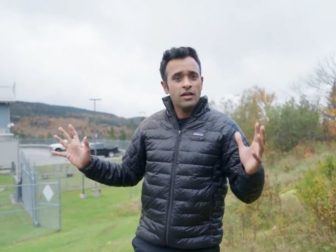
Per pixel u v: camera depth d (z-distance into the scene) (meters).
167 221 2.92
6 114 48.41
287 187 11.38
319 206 7.05
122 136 70.38
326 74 32.97
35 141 61.28
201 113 2.98
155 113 3.20
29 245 15.65
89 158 3.24
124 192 27.56
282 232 7.71
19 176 27.16
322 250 6.86
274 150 25.25
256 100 33.66
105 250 11.82
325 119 27.97
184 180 2.90
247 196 2.86
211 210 2.93
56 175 32.06
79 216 21.27
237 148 2.87
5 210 22.55
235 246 7.77
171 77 2.96
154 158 3.02
